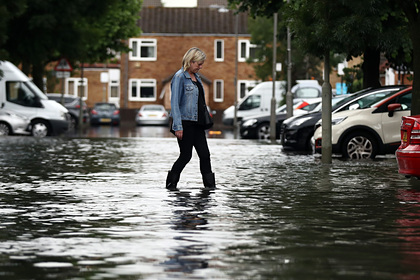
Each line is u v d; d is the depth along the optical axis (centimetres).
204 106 1609
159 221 1169
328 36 2211
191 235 1047
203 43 9538
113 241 1002
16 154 2667
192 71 1616
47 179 1805
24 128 4162
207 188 1620
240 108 5869
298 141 2947
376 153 2536
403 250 945
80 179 1808
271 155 2720
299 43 2284
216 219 1192
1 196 1476
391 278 793
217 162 2370
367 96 2616
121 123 8562
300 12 2269
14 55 4441
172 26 9606
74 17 4394
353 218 1207
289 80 4050
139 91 9606
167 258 893
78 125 6694
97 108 7488
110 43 6988
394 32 2669
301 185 1686
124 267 845
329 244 984
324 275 805
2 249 950
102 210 1288
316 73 6450
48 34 4394
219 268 838
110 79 8988
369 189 1608
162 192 1547
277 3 3719
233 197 1469
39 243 990
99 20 4647
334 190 1590
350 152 2536
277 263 866
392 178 1841
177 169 1608
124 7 6925
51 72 7144
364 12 2188
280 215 1238
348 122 2527
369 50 3369
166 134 5294
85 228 1105
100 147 3142
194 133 1611
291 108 4025
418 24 2298
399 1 2278
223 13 9650
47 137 3925
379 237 1038
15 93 4175
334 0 2212
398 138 2527
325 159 2308
